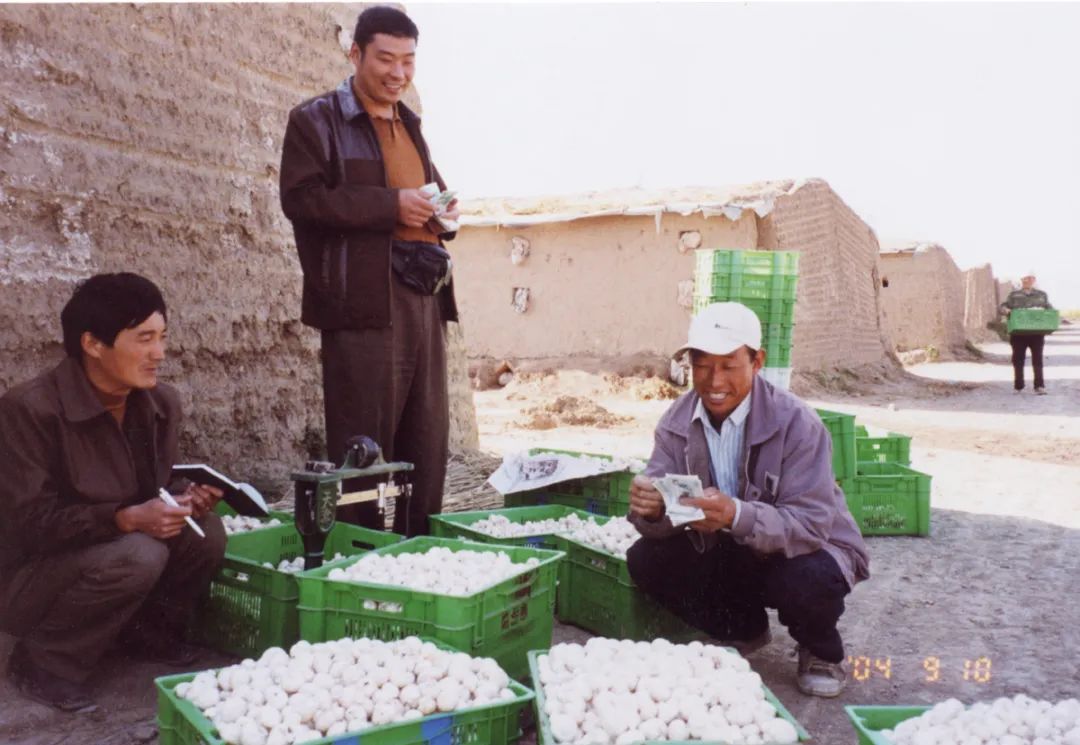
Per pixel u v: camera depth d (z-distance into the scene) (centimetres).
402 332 446
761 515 334
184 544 361
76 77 487
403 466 412
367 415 435
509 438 1049
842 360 1936
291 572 357
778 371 865
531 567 351
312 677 284
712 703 273
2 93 442
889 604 482
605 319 1619
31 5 459
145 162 538
